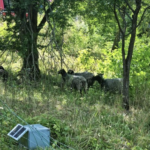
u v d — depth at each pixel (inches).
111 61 485.4
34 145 221.1
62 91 415.8
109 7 388.8
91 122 300.4
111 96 404.8
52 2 484.7
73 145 247.9
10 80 425.7
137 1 367.2
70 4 433.1
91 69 570.9
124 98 378.3
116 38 673.6
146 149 273.6
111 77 505.7
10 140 230.8
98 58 597.0
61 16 400.5
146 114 356.2
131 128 322.7
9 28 434.6
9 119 264.5
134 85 439.2
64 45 480.7
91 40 611.5
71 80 447.8
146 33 636.1
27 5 406.9
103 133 284.7
